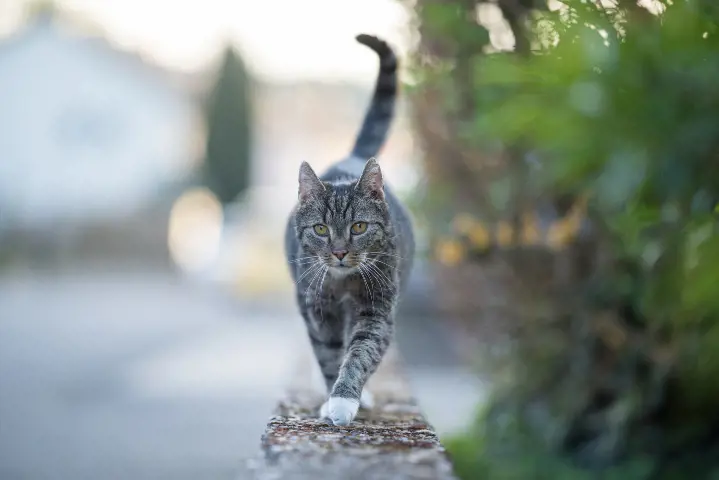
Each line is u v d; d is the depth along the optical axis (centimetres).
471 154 723
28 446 1070
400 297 545
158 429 1145
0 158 3959
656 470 612
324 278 510
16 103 3994
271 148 5750
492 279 725
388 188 599
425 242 779
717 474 587
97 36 4341
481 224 712
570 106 455
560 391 708
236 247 2855
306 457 351
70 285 3180
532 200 680
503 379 749
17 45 4000
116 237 3969
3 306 2491
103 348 1783
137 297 2812
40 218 3925
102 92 4081
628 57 426
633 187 443
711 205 447
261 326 2133
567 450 694
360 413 479
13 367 1574
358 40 638
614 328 637
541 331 705
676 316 569
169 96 4388
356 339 495
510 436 752
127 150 4144
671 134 421
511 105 522
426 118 750
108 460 1010
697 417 625
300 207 523
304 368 667
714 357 576
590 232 650
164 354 1706
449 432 857
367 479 318
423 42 725
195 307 2547
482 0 638
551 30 512
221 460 999
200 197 4831
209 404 1283
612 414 641
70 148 4041
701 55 409
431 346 1486
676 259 546
